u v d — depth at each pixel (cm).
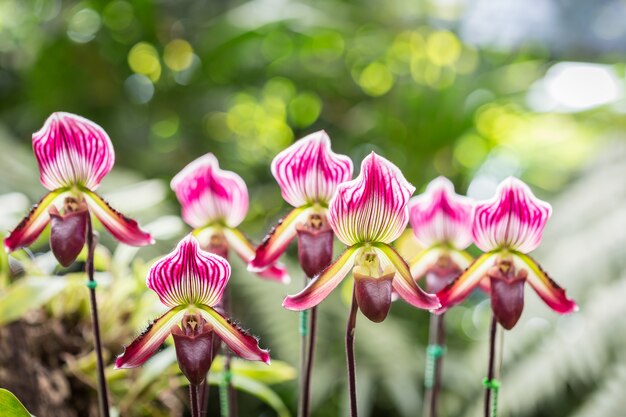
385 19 199
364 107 196
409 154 183
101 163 77
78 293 100
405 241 125
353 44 194
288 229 81
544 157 190
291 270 142
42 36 181
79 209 77
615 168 164
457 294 78
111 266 104
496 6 201
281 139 204
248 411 139
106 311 101
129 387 99
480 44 198
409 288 74
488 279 82
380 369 136
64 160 77
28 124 182
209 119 196
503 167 197
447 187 88
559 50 199
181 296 73
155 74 194
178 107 192
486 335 145
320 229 79
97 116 186
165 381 100
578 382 134
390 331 144
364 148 190
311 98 200
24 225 77
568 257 146
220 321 73
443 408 138
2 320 91
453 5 200
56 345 99
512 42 197
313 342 81
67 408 98
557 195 173
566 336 135
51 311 99
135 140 186
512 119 193
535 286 78
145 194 119
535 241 78
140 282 102
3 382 93
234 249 86
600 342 130
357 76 201
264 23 175
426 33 202
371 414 144
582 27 198
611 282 141
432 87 192
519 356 137
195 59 193
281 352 132
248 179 187
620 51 196
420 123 181
